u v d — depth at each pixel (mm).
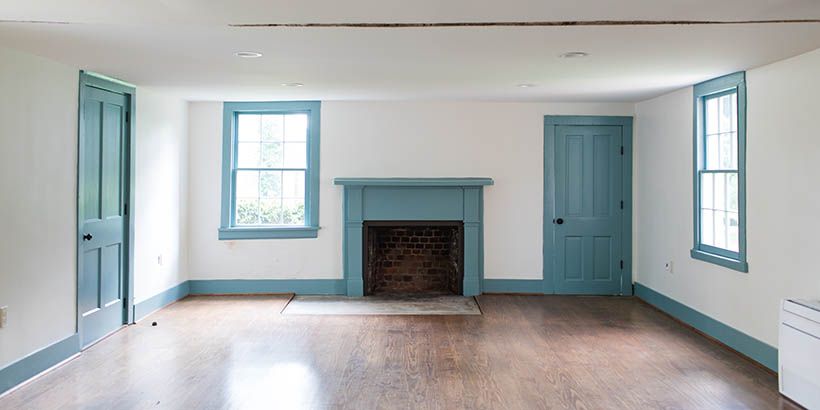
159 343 4637
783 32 3148
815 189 3596
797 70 3762
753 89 4242
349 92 5629
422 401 3461
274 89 5410
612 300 6293
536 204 6516
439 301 6219
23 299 3711
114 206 4898
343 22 2857
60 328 4117
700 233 5082
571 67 4230
